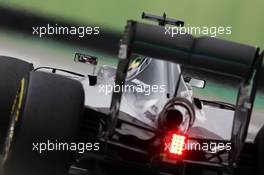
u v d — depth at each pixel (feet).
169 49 49.67
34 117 52.75
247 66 49.19
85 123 60.54
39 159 53.16
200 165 56.70
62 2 145.07
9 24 141.79
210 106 70.44
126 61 50.52
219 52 49.03
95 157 57.77
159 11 139.95
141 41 49.60
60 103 54.29
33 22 142.82
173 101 51.34
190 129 57.82
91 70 126.00
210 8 139.33
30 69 68.08
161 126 51.31
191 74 115.44
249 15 139.54
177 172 51.80
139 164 55.36
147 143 54.95
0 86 65.67
